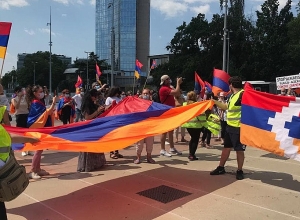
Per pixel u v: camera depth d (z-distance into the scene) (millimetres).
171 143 8742
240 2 52281
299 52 46562
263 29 49188
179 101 9055
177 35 59969
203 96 12344
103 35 94000
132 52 94062
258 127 5809
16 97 8703
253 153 9008
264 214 4676
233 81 6465
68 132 5859
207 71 53000
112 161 7930
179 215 4633
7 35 6055
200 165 7555
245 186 5969
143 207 4934
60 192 5598
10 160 3264
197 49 59062
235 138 6352
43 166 7391
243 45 50438
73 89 98500
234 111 6344
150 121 6227
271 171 7039
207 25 56312
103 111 7285
